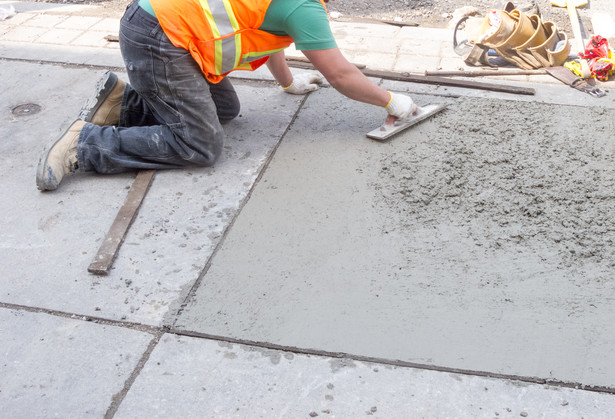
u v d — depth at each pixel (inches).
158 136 125.5
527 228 111.5
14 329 95.0
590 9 201.3
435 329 93.0
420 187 121.9
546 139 135.1
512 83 159.3
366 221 114.0
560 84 158.6
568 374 85.8
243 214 116.9
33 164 132.5
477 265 104.2
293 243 109.6
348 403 83.0
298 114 148.2
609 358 87.9
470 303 97.1
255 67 132.4
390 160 129.9
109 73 133.3
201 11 113.1
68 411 83.0
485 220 113.7
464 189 121.2
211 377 87.1
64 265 106.7
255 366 88.4
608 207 115.4
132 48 117.6
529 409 81.5
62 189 125.0
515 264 104.2
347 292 99.6
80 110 144.2
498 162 128.3
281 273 103.5
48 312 97.9
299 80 155.6
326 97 155.3
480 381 85.4
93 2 217.0
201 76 121.3
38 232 114.0
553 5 205.5
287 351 90.5
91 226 115.3
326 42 118.5
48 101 155.6
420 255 106.4
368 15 207.5
